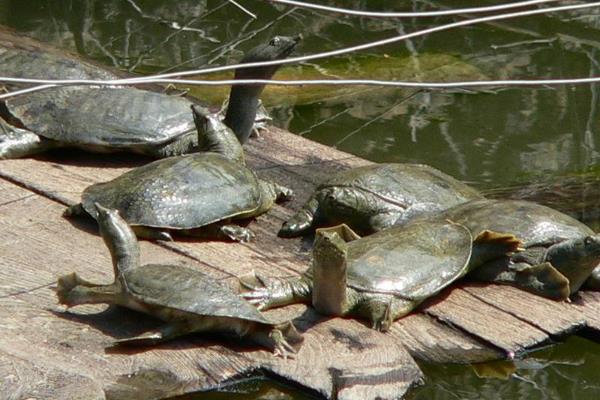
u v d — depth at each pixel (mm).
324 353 10531
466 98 21766
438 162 18750
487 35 25516
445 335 11188
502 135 19984
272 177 15016
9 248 12133
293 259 12469
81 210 12859
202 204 12586
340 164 15625
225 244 12695
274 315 11156
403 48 24516
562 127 20531
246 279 11547
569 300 11953
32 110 15023
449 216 12680
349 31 25828
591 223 15438
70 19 26203
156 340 10289
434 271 11555
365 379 10219
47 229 12664
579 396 10758
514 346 11039
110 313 10883
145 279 10461
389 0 28203
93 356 10141
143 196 12484
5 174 14125
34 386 9453
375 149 19188
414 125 20328
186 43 24750
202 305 10242
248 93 15180
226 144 14344
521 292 11992
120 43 24609
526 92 22297
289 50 14984
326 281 10883
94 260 11992
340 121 20375
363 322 11172
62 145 14828
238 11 27047
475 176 18109
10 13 26328
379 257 11547
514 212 12516
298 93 21062
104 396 9531
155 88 18500
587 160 18844
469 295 11906
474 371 10914
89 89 15359
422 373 10453
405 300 11266
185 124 15023
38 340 10289
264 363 10305
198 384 10008
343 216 13070
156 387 9898
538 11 11734
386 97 21562
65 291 10648
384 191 13070
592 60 24078
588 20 26312
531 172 18203
